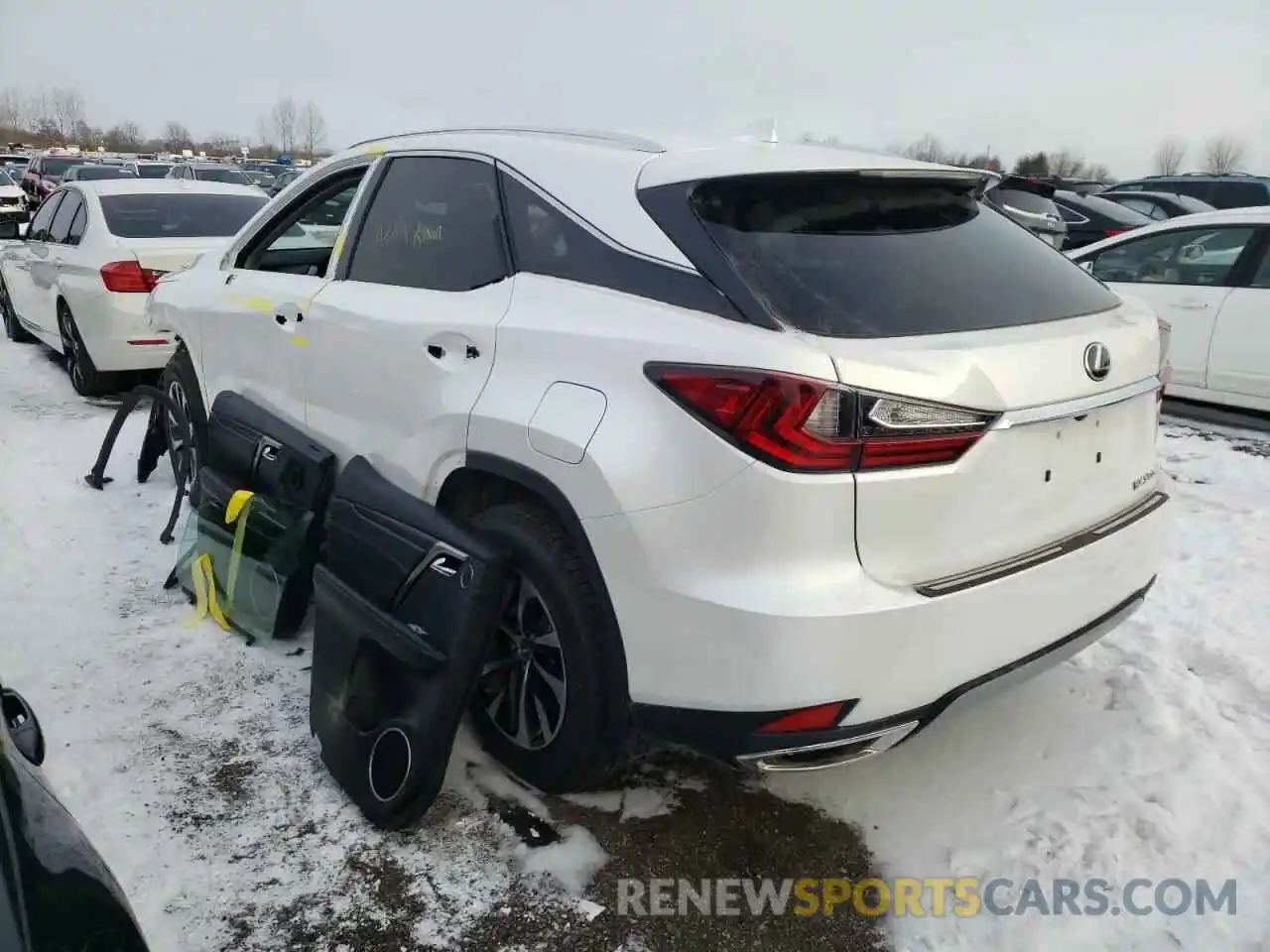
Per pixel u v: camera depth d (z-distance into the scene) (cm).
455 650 261
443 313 292
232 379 416
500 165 297
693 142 287
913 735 240
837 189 262
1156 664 357
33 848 158
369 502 304
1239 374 673
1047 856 266
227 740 311
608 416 238
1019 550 244
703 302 235
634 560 233
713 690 225
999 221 298
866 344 222
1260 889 253
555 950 236
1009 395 230
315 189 394
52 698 329
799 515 214
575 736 261
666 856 265
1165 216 1242
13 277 944
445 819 277
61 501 516
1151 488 294
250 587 370
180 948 231
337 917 242
